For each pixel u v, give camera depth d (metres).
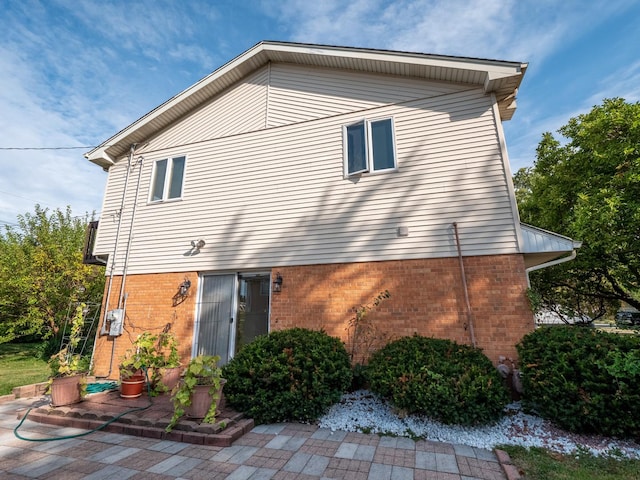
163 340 6.27
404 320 5.62
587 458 3.23
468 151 5.98
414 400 3.90
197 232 7.63
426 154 6.23
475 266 5.47
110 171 9.27
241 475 2.98
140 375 5.73
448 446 3.59
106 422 4.40
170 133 8.78
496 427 3.96
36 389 6.36
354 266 6.17
